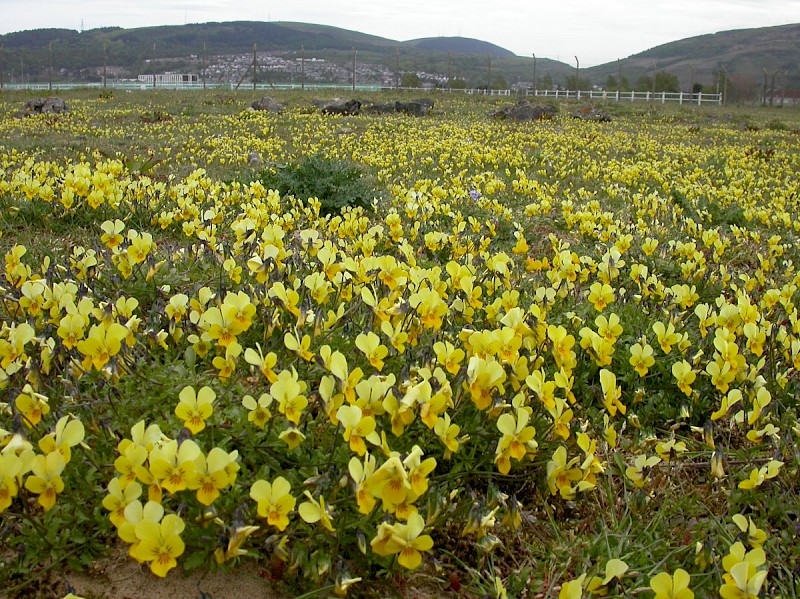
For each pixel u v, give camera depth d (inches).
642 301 193.6
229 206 318.7
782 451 131.6
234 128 912.9
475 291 152.3
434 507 100.6
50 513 98.8
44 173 307.9
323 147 729.6
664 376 161.2
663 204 411.8
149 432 92.2
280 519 87.3
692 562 114.0
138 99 1396.4
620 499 130.0
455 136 896.3
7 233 259.1
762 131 1237.7
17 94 1499.8
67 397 115.4
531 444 107.8
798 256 333.1
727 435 153.7
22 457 84.4
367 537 98.9
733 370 142.0
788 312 190.2
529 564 114.4
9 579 96.3
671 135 1085.1
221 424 109.5
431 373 116.0
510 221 346.0
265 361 107.7
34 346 131.0
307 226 307.9
